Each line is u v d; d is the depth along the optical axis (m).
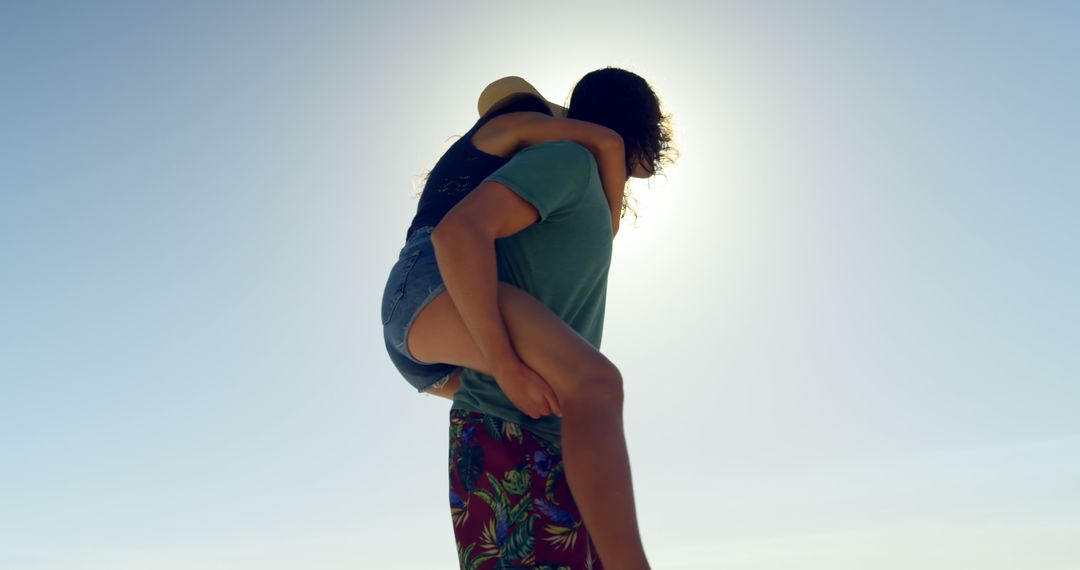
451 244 1.16
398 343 1.36
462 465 1.32
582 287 1.38
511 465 1.27
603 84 1.62
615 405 1.11
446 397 1.56
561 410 1.13
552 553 1.22
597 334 1.46
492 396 1.31
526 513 1.24
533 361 1.15
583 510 1.07
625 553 1.03
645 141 1.61
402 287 1.34
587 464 1.07
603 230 1.38
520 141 1.45
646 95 1.63
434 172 1.51
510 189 1.22
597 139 1.40
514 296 1.23
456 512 1.31
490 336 1.15
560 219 1.32
